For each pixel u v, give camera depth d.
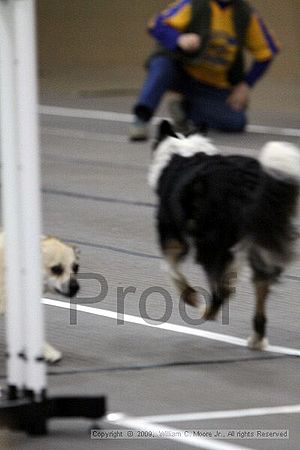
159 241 11.16
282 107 31.86
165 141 11.52
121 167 22.64
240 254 10.36
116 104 33.28
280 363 10.29
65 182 21.03
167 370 9.98
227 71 26.41
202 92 26.48
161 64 25.73
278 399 9.10
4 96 7.94
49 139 26.69
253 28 26.28
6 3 7.89
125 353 10.54
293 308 12.38
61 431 8.20
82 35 41.56
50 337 11.09
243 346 10.88
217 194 10.27
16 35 7.83
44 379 8.10
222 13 25.77
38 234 7.91
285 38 37.16
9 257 8.05
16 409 8.03
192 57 25.67
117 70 40.66
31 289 7.94
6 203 8.02
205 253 10.44
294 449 7.80
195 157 10.98
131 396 9.12
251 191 10.20
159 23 25.58
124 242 15.79
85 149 25.11
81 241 15.86
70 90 36.38
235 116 26.69
